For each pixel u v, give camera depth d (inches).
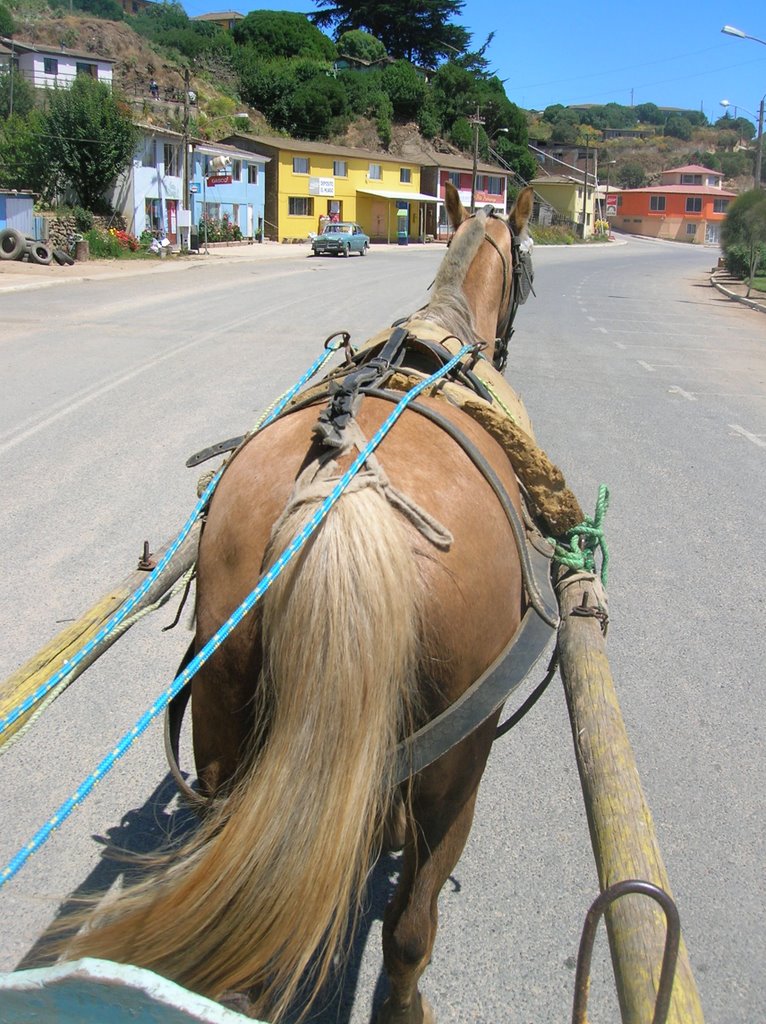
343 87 3134.8
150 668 199.0
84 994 63.2
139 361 542.6
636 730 182.7
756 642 221.8
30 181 1640.0
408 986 92.0
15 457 348.2
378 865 141.3
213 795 88.0
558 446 396.2
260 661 80.4
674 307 1141.7
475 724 83.7
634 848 70.4
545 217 3693.4
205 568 89.7
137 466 339.3
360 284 1131.3
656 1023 59.1
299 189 2484.0
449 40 4025.6
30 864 140.0
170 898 75.0
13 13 3257.9
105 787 159.3
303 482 84.4
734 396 540.1
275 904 72.2
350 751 72.4
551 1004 120.3
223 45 3430.1
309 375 127.1
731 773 169.9
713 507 322.7
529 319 906.7
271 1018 76.3
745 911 136.2
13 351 566.3
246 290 1018.1
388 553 75.4
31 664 97.7
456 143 3459.6
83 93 1642.5
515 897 138.3
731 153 7091.5
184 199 1752.0
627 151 7145.7
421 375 111.3
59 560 251.8
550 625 98.0
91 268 1298.0
